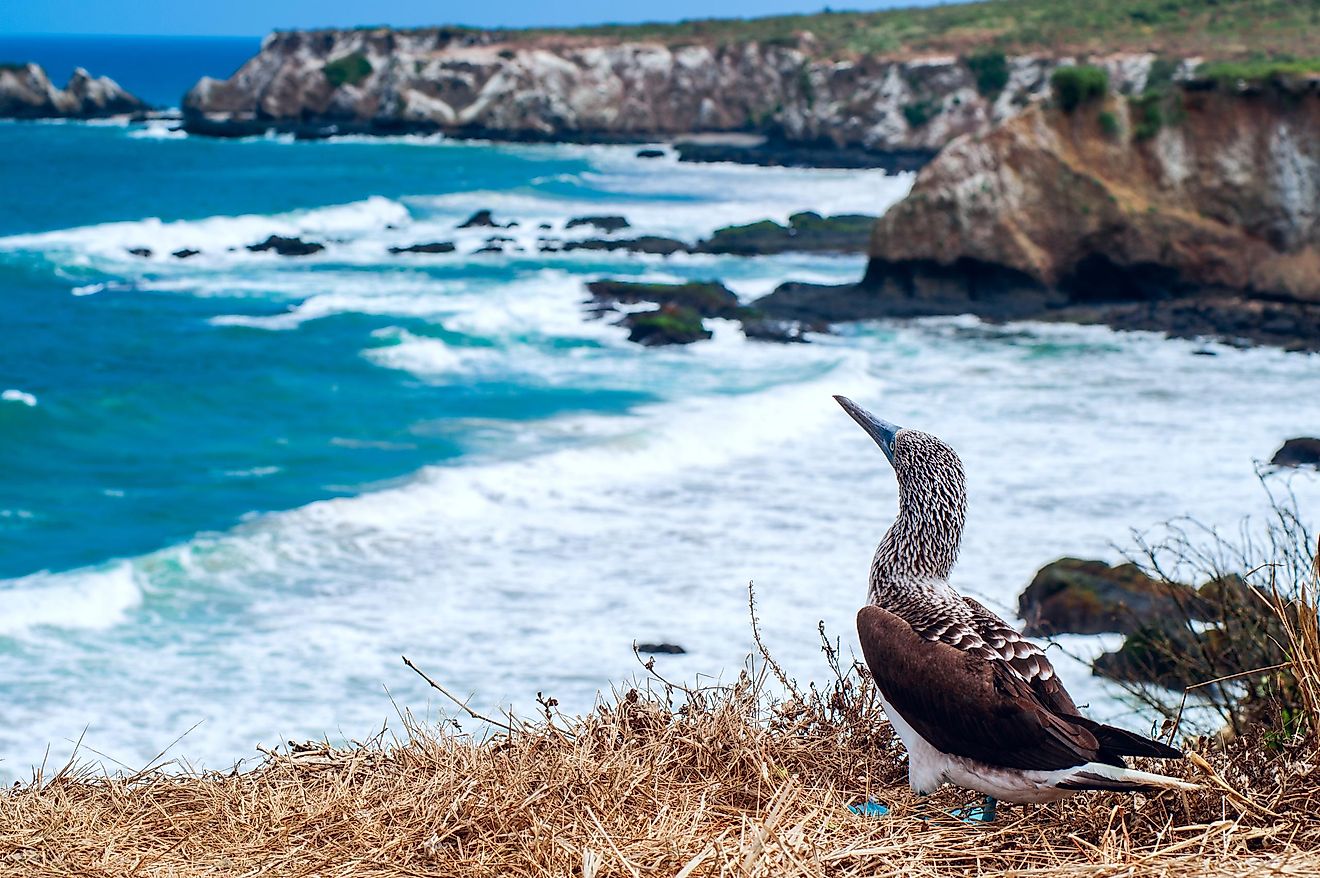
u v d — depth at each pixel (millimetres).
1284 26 110688
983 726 5820
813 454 28109
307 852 5996
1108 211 47281
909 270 49000
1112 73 104438
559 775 6324
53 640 17672
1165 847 5629
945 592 6574
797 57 126000
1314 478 24812
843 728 7148
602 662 16844
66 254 56375
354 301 48094
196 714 15531
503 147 118312
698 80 127625
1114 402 33438
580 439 30078
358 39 135875
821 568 20578
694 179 97375
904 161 105875
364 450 29109
